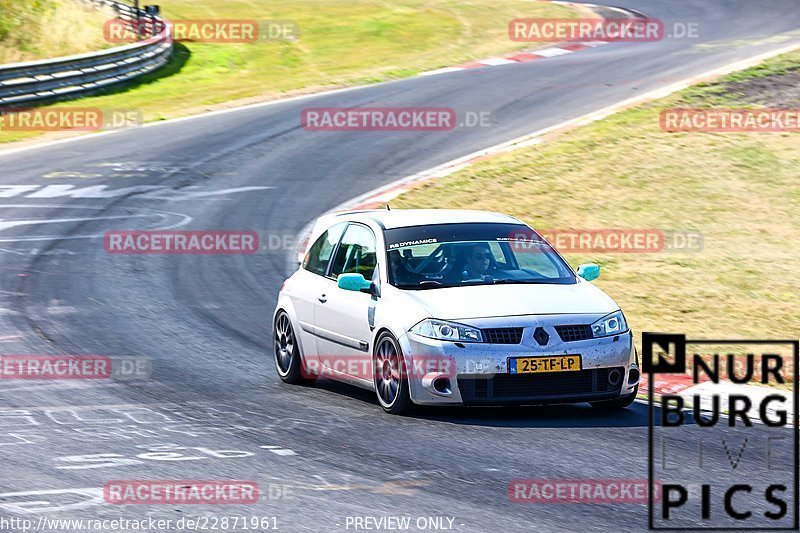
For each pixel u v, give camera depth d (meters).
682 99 94.62
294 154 90.38
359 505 22.73
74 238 64.81
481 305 31.36
